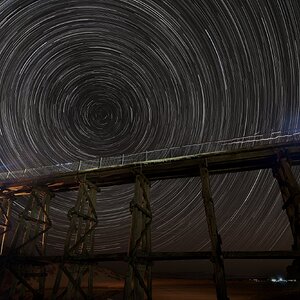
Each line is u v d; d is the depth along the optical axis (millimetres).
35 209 11484
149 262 8828
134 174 9992
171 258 7395
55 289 8062
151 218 9555
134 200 8984
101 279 29234
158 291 23000
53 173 11289
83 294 8508
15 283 10219
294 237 7625
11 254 9672
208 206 7949
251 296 17375
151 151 10188
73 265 8891
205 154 9273
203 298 17656
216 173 9969
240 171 9734
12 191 12219
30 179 11516
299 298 8562
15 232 10281
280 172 8703
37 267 11000
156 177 10391
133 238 8172
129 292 7273
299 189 7500
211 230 7434
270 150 8758
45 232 11289
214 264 6703
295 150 8453
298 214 7098
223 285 6391
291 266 6762
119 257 7984
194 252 7109
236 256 6723
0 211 12273
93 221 10375
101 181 11070
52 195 12164
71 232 9156
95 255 8281
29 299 12883
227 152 9078
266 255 6445
